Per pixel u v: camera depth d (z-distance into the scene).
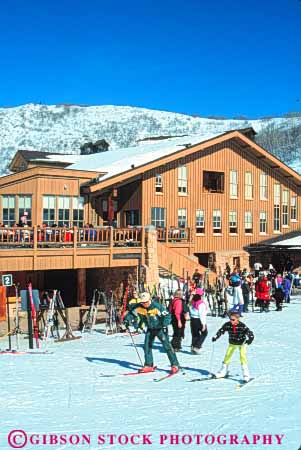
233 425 9.23
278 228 41.03
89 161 39.81
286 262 40.62
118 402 10.73
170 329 20.75
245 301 25.52
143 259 26.97
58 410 10.23
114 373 13.47
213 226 36.94
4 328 21.67
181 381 12.48
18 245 23.22
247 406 10.36
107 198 32.75
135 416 9.80
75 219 31.11
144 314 13.54
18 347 18.06
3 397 11.20
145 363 13.61
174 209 34.75
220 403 10.59
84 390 11.73
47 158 43.28
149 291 24.28
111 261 25.97
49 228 23.98
